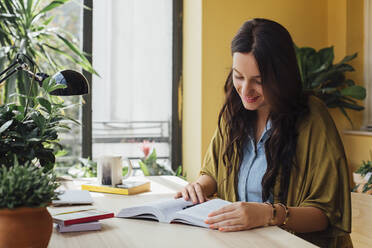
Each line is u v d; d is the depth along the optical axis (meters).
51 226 0.87
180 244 0.99
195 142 3.32
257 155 1.52
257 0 3.39
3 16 2.61
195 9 3.33
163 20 3.48
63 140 3.24
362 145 3.33
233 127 1.58
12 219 0.80
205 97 3.24
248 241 1.01
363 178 2.78
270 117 1.47
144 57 3.44
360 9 3.49
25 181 0.82
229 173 1.58
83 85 1.60
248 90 1.38
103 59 3.35
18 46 2.62
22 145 1.27
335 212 1.31
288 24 3.51
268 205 1.18
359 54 3.50
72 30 3.27
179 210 1.23
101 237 1.03
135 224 1.15
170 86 3.51
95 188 1.59
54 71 2.78
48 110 1.41
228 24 3.30
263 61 1.32
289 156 1.41
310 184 1.38
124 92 3.40
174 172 3.53
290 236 1.05
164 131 3.51
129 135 3.43
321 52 3.36
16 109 1.47
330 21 3.61
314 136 1.40
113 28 3.36
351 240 1.41
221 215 1.11
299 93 1.44
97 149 3.36
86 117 3.29
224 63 3.28
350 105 3.37
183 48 3.53
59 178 1.81
